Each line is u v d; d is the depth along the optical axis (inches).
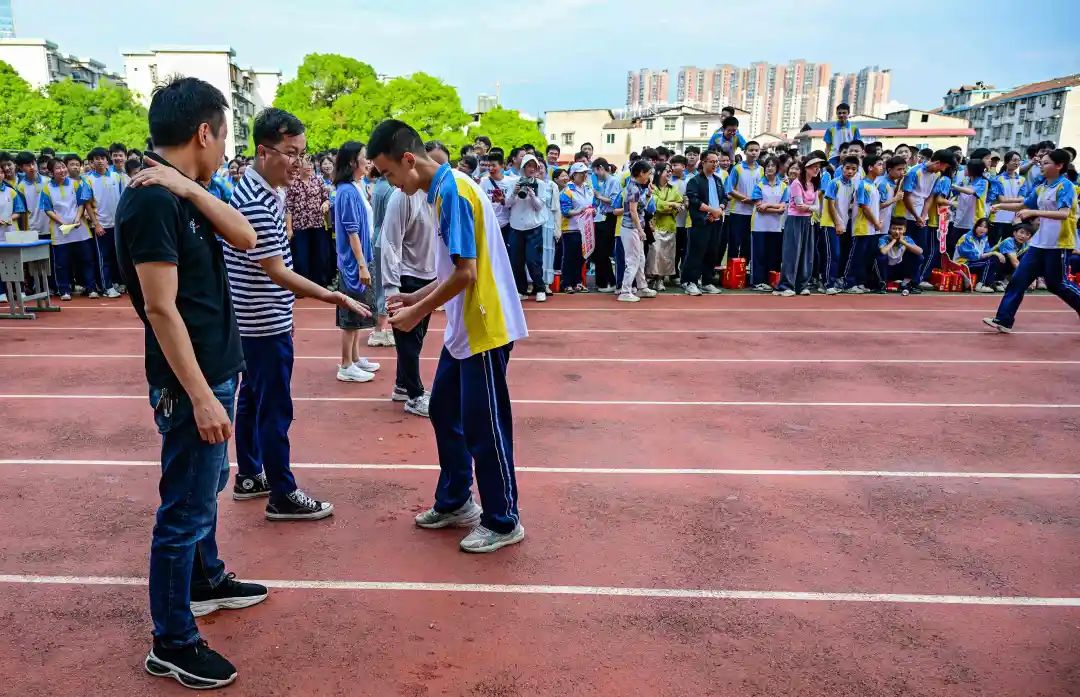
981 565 137.4
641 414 225.8
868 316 385.7
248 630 115.9
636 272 429.4
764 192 447.8
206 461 101.0
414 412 221.3
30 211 414.6
